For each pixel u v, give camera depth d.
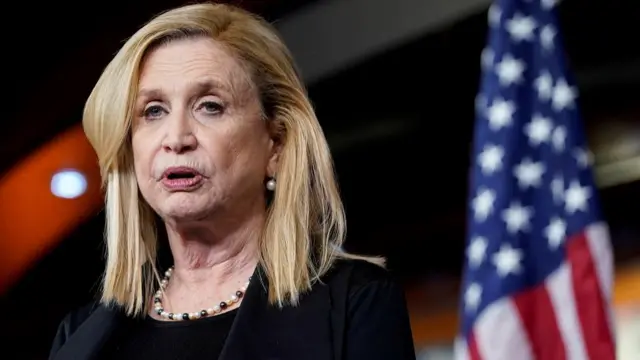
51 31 11.41
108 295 3.01
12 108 12.09
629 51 10.02
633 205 11.97
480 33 8.82
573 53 10.16
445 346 14.27
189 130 2.83
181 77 2.86
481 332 3.53
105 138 2.95
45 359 13.63
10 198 12.62
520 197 3.64
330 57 9.50
